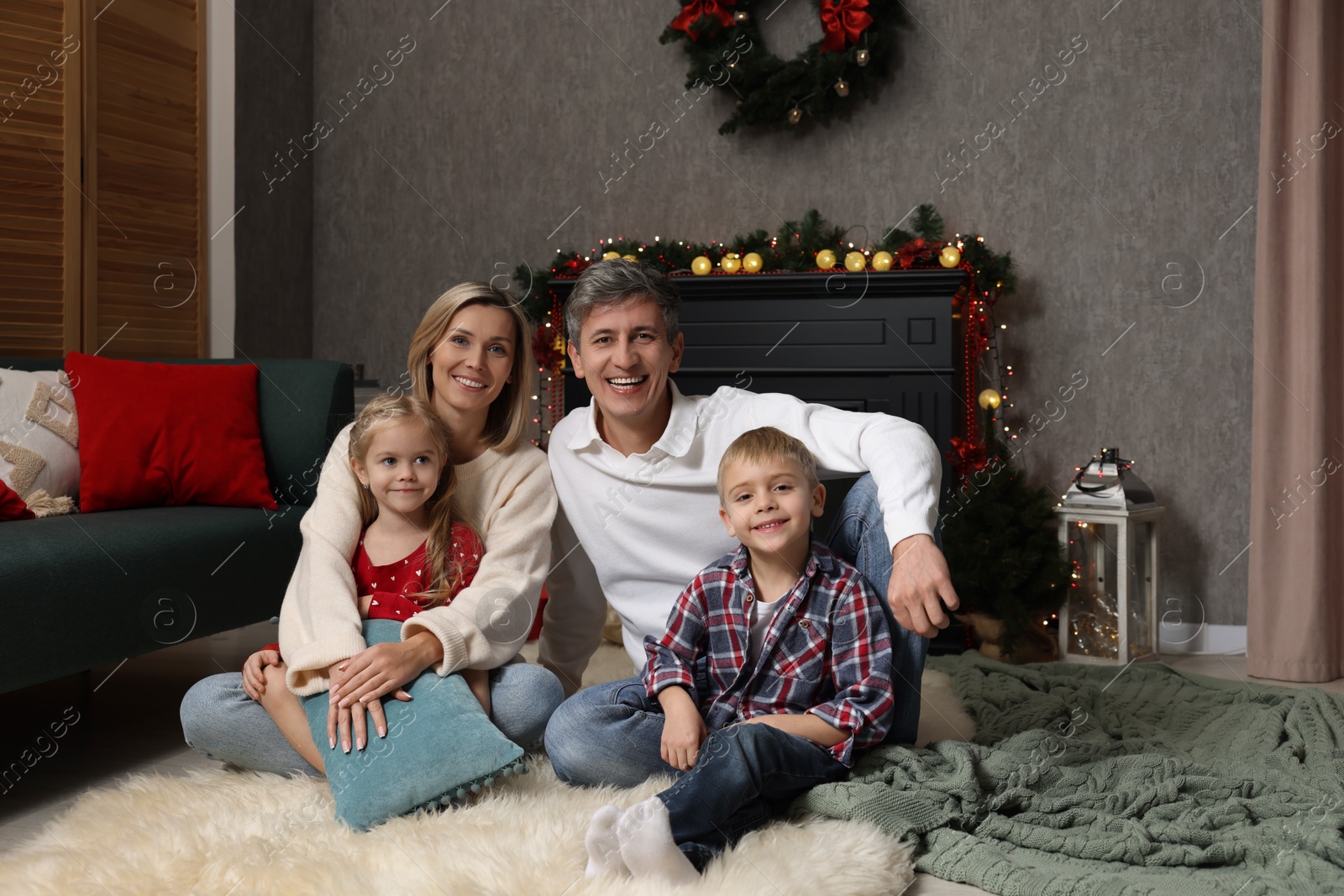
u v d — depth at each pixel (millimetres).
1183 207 3156
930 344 2969
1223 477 3145
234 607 2238
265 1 3674
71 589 1768
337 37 3980
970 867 1360
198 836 1389
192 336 3387
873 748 1595
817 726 1497
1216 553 3154
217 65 3441
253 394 2664
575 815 1425
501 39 3793
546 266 3748
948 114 3340
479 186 3826
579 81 3709
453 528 1737
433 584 1690
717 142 3566
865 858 1309
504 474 1776
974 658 2553
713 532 1713
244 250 3551
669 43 3594
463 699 1547
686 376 3162
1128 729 2006
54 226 2984
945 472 2938
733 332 3119
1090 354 3242
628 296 1638
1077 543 3039
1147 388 3199
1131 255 3201
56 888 1238
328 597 1600
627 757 1559
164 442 2422
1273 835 1423
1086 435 3252
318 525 1695
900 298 2986
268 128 3699
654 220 3637
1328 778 1664
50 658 1723
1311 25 2676
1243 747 1847
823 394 3064
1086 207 3234
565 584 1889
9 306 2902
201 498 2475
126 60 3158
